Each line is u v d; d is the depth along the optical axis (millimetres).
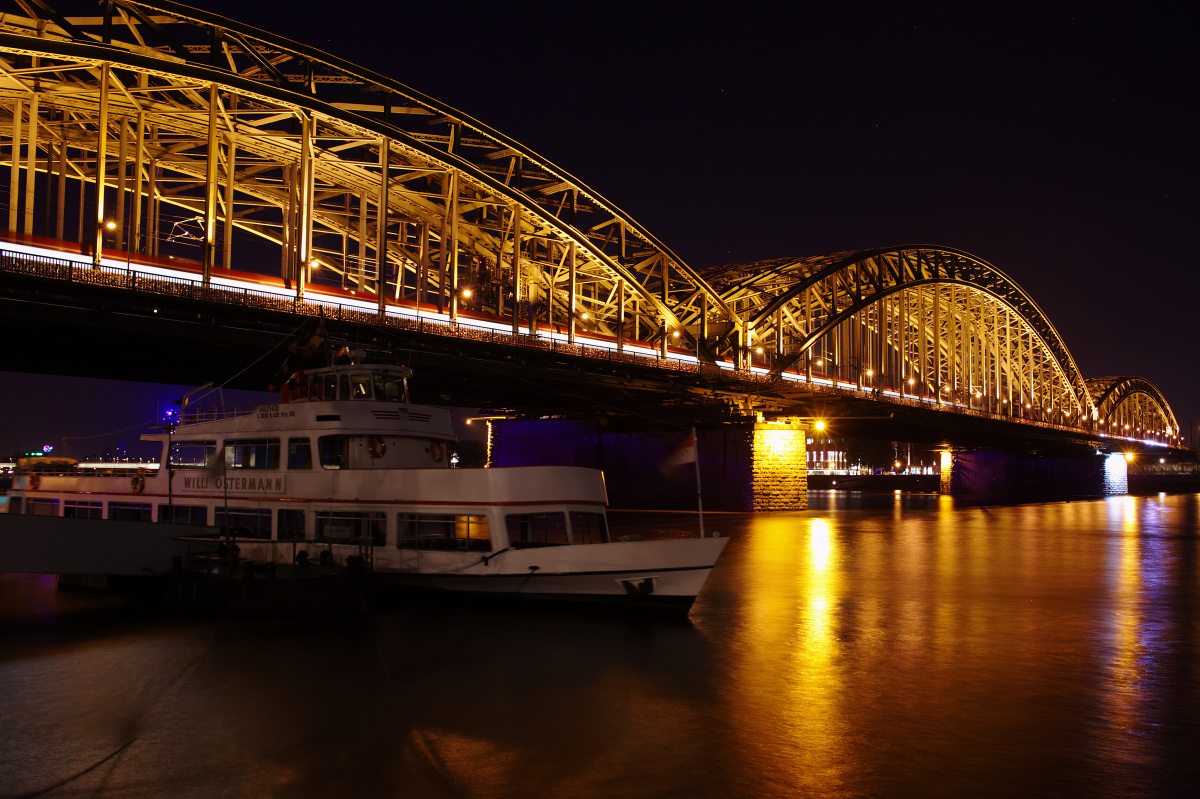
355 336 55344
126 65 47594
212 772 13953
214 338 48562
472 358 63562
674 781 13570
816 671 20047
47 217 55969
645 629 24453
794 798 12961
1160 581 35125
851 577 35875
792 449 90812
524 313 84750
